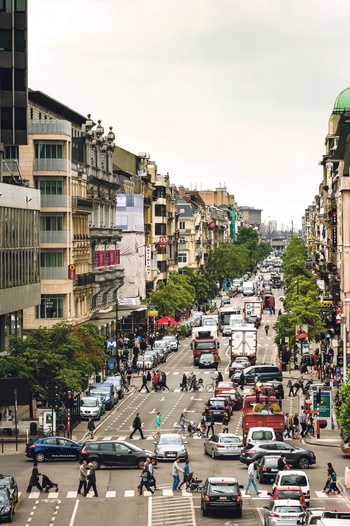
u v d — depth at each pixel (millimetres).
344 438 80188
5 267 105500
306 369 142625
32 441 87875
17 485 70375
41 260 138625
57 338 101375
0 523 60125
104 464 78312
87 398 106812
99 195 166750
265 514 57844
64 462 81375
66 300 138750
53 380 96125
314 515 52125
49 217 138375
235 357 150250
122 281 183875
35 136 136625
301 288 189875
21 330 116312
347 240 137500
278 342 153625
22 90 118688
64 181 138250
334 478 67625
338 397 98500
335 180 180375
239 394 115500
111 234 174875
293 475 62531
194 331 158625
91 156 164500
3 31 117938
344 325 99562
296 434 95438
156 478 74438
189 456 84500
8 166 135125
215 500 61031
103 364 118938
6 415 96875
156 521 60375
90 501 66312
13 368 95438
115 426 101812
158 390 130250
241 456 77562
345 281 136625
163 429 100000
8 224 106750
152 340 175750
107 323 166375
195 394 126688
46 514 62500
